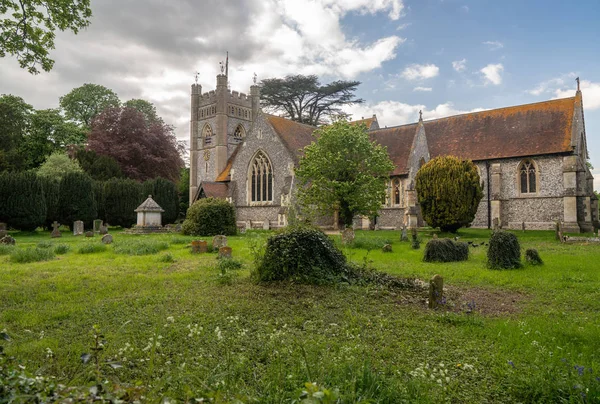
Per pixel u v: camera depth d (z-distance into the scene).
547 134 33.16
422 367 4.89
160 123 55.31
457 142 37.81
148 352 5.38
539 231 30.17
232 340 5.84
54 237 27.91
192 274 11.68
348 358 4.86
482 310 8.05
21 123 47.03
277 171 37.00
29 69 12.12
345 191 25.55
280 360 4.83
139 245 18.27
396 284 10.08
